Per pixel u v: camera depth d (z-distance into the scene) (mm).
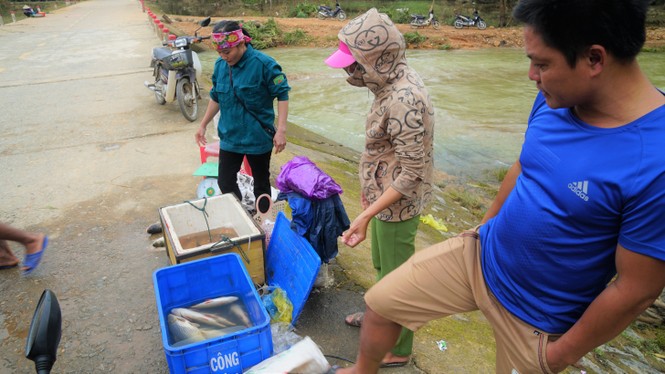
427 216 5730
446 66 16469
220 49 3211
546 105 1453
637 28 1102
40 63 11047
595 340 1300
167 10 30344
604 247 1259
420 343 2787
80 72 9891
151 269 3330
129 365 2484
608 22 1084
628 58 1143
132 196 4426
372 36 1955
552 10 1123
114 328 2752
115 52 12469
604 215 1198
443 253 1678
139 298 3018
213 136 5945
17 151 5539
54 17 25641
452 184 7230
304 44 20703
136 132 6180
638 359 3830
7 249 3293
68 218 4023
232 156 3613
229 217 3303
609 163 1167
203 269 2611
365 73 2027
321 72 14977
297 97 12031
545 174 1316
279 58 17719
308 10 28719
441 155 8312
